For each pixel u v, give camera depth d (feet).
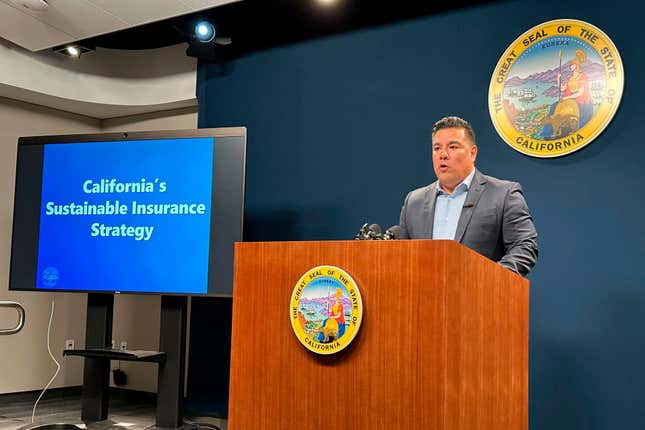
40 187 13.20
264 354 4.99
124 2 12.44
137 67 16.72
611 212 10.11
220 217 11.96
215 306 14.53
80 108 17.13
